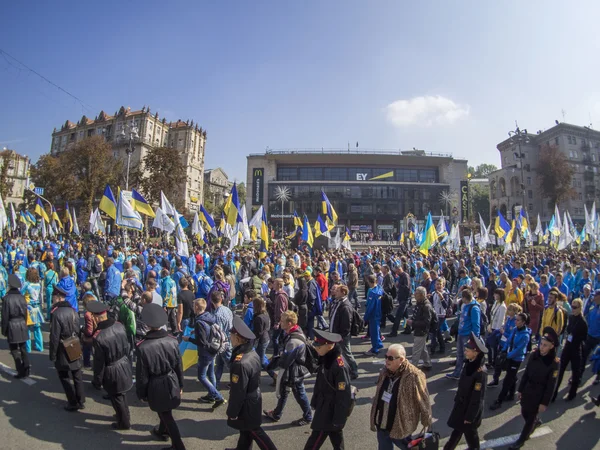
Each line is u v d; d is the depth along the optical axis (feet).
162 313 15.38
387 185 254.27
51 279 36.78
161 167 166.71
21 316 22.34
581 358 21.67
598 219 83.87
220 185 350.64
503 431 18.01
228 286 31.07
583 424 18.80
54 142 272.72
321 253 69.97
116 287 36.65
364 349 31.50
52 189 170.30
